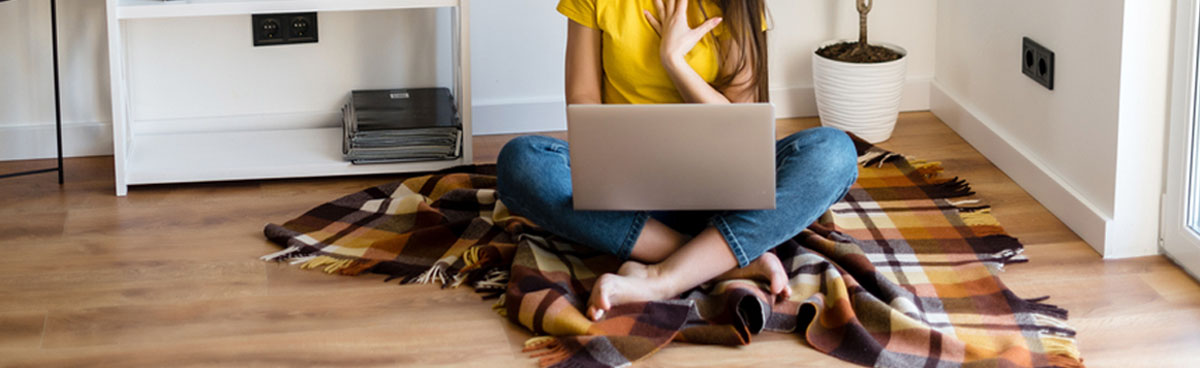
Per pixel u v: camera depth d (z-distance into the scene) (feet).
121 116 9.55
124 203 9.54
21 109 10.39
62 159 10.20
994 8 10.16
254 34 10.52
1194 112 7.82
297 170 9.91
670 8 7.73
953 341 6.93
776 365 6.92
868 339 6.95
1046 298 7.76
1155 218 8.34
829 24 11.36
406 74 10.94
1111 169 8.29
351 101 10.68
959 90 11.05
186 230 9.02
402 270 8.18
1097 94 8.42
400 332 7.40
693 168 6.88
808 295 7.51
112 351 7.18
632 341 6.97
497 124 11.12
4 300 7.83
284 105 10.84
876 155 10.08
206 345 7.25
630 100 8.08
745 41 7.81
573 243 8.29
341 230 8.89
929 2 11.39
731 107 6.62
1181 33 7.85
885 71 10.46
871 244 8.49
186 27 10.42
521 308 7.35
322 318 7.59
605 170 6.94
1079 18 8.64
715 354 7.04
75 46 10.30
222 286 8.05
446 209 9.18
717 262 7.42
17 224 9.09
